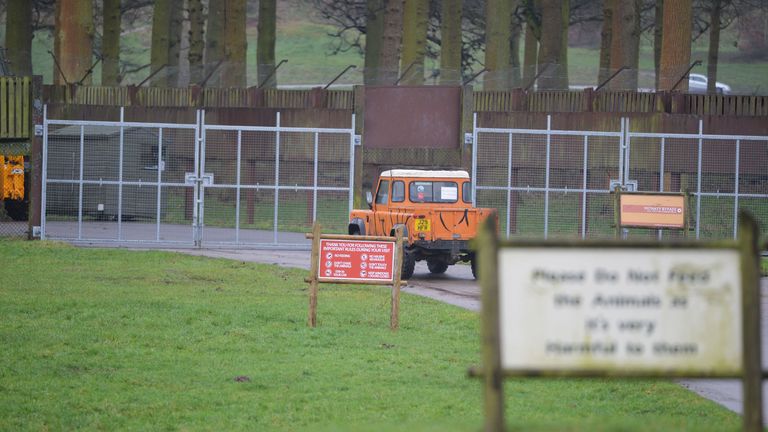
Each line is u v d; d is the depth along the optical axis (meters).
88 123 105.88
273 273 85.94
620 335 23.39
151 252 98.94
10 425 37.91
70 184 132.25
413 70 156.75
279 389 43.94
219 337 55.16
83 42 139.62
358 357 50.94
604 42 178.12
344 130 106.81
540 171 120.31
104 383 44.72
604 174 119.38
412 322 61.75
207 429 37.50
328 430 33.69
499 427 22.36
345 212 129.88
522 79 138.38
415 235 84.56
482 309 22.62
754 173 118.88
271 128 106.06
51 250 97.00
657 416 38.31
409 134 112.75
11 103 105.44
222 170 129.88
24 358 49.19
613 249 23.41
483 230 22.70
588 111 119.81
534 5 190.88
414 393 43.12
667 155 118.88
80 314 60.88
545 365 23.28
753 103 118.88
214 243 107.62
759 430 23.22
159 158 106.88
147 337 54.72
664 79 127.81
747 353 23.27
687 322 23.42
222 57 182.50
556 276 23.33
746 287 23.25
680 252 23.44
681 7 127.50
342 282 58.72
